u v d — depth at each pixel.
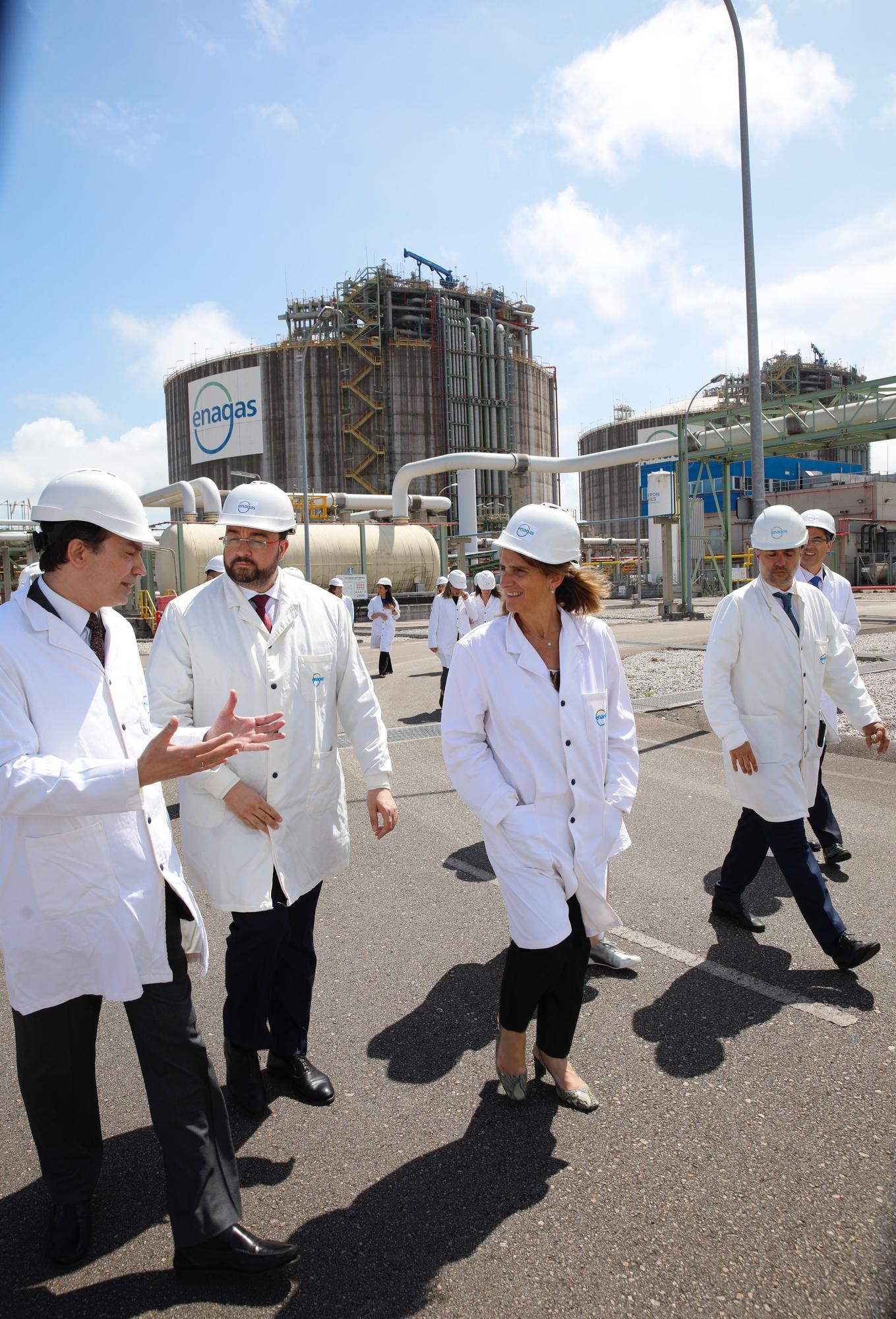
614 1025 3.25
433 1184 2.40
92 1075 2.27
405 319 65.19
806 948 3.88
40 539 2.06
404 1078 2.96
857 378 70.06
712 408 82.25
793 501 46.06
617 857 5.17
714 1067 2.94
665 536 30.55
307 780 2.84
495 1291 2.01
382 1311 1.96
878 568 43.59
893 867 4.83
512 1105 2.78
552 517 2.62
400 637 29.06
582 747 2.64
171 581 34.69
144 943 2.09
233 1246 2.04
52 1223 2.22
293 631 2.85
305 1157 2.55
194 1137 2.09
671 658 15.46
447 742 2.70
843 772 7.06
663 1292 1.98
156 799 2.26
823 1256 2.07
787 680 3.65
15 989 2.08
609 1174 2.41
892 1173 2.36
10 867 2.04
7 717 1.90
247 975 2.73
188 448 74.56
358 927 4.27
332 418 65.94
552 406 77.75
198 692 2.79
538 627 2.74
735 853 4.10
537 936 2.53
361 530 38.97
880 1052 2.99
